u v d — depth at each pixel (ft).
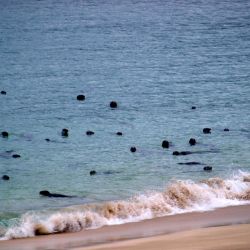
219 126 409.69
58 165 318.04
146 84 569.64
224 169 308.19
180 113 450.30
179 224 202.18
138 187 276.82
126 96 515.91
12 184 284.82
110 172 303.48
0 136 380.99
